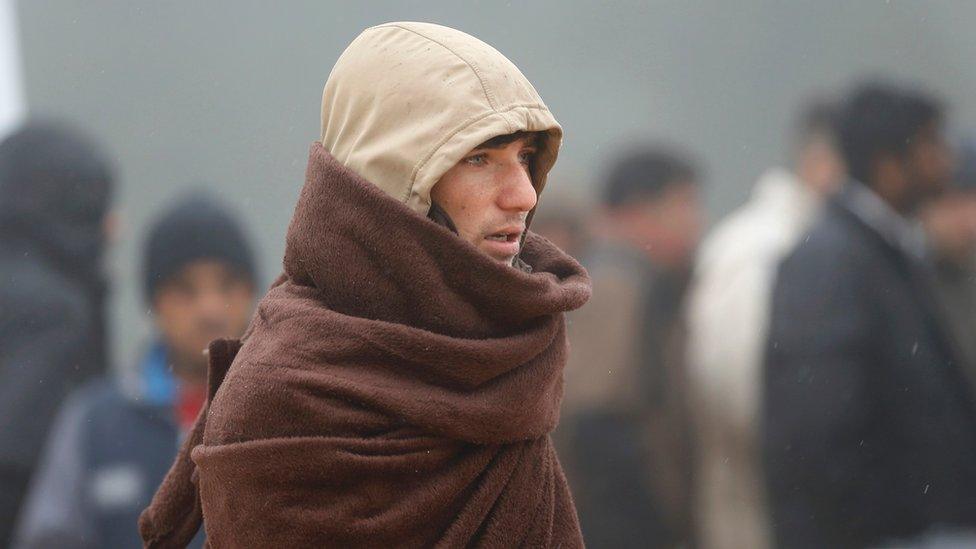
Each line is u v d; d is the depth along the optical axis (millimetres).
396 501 6676
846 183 14398
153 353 12883
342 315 6684
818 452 13156
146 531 7562
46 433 13602
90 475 12430
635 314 14344
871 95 14672
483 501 6828
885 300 13398
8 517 13398
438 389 6684
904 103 14633
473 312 6738
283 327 6754
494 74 6828
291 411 6605
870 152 14445
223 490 6703
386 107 6812
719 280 14188
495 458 6887
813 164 14617
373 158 6766
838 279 13398
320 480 6578
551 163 7137
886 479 13289
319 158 6863
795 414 13234
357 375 6633
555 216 15047
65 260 14297
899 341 13352
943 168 15016
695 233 14867
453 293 6719
